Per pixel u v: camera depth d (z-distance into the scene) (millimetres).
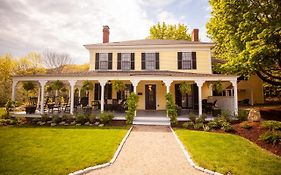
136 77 15141
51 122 13961
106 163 6496
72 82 15852
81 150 7691
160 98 19344
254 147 8375
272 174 5641
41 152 7402
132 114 13727
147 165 6512
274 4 13211
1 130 11695
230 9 15180
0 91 31656
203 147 8234
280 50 13188
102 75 15492
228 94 22156
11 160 6527
